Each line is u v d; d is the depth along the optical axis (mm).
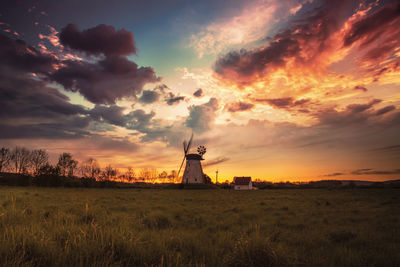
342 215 12992
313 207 17234
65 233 5156
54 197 22438
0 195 19266
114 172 95562
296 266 4465
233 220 11164
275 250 4547
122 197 25938
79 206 13750
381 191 36250
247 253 4398
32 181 52625
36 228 5320
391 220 10820
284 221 11180
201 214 13484
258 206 18203
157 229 7758
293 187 67188
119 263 3725
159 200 23734
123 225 6293
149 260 4141
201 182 78125
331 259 5305
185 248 5602
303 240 7133
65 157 66250
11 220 6578
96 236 4547
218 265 4316
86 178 58375
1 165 72688
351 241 7055
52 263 3502
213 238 7129
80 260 3500
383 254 5527
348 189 45469
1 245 3719
